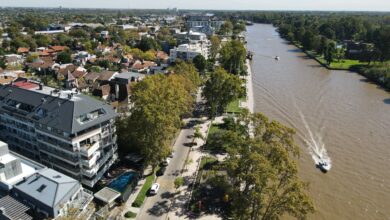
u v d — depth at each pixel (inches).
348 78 6752.0
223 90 4249.5
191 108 4488.2
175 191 2778.1
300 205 1934.1
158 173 3009.4
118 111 3855.8
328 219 2568.9
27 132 2989.7
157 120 2687.0
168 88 3142.2
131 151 3341.5
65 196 2127.2
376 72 6545.3
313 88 5905.5
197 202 2625.5
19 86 3348.9
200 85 5506.9
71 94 2888.8
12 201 2111.2
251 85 5984.3
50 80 6023.6
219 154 3415.4
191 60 7047.2
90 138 2741.1
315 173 3164.4
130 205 2588.6
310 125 4244.6
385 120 4466.0
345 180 3063.5
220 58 7529.5
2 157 2332.7
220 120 4318.4
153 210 2541.8
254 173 1963.6
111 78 5452.8
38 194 2122.3
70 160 2689.5
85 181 2733.8
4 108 3117.6
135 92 3417.8
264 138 2268.7
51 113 2746.1
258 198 2032.5
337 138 3892.7
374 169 3253.0
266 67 7583.7
